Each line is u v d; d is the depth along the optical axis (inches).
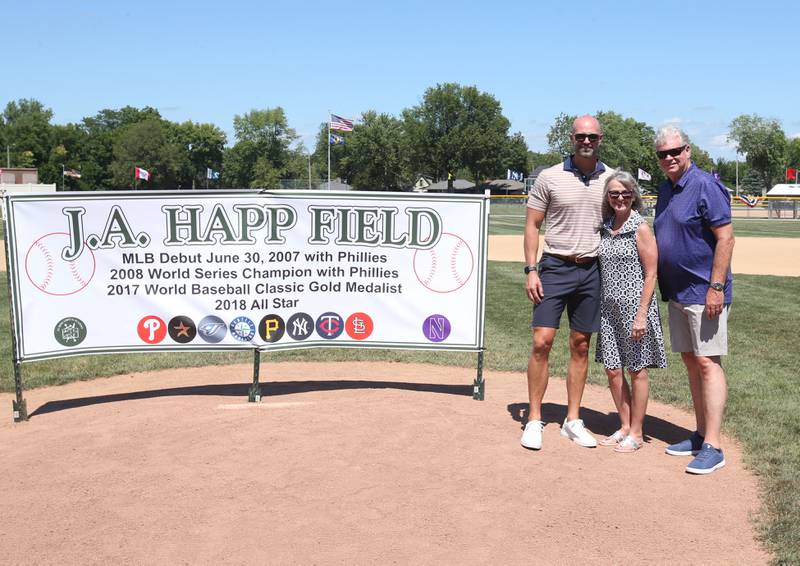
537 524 148.9
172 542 141.2
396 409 224.2
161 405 229.8
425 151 4156.0
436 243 235.3
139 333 229.8
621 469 179.2
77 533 144.8
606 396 251.1
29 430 207.9
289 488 164.7
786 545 138.9
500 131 4138.8
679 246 179.8
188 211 227.1
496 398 242.8
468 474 173.3
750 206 2561.5
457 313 237.8
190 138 4635.8
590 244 193.6
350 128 2361.0
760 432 205.8
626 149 3292.3
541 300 196.7
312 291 235.6
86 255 223.8
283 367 292.0
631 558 135.9
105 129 5315.0
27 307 219.3
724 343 180.1
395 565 132.9
